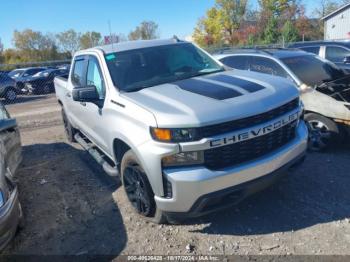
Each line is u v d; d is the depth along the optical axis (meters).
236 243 3.50
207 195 3.25
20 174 5.93
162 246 3.56
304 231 3.57
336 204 4.02
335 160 5.20
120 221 4.09
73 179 5.48
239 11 58.78
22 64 13.23
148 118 3.38
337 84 5.68
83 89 4.30
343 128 5.25
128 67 4.47
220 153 3.29
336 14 39.38
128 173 4.00
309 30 45.19
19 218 3.90
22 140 8.25
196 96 3.57
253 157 3.46
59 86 7.14
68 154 6.73
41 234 4.02
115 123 3.99
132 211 4.26
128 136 3.66
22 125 10.00
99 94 4.59
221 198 3.36
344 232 3.50
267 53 6.51
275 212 3.96
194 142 3.19
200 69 4.70
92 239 3.82
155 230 3.84
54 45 61.28
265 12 47.00
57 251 3.68
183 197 3.27
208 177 3.21
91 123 5.05
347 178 4.61
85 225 4.11
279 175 3.66
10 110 14.42
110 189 4.98
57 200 4.82
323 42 11.89
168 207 3.41
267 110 3.44
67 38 54.31
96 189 5.04
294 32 38.34
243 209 4.07
